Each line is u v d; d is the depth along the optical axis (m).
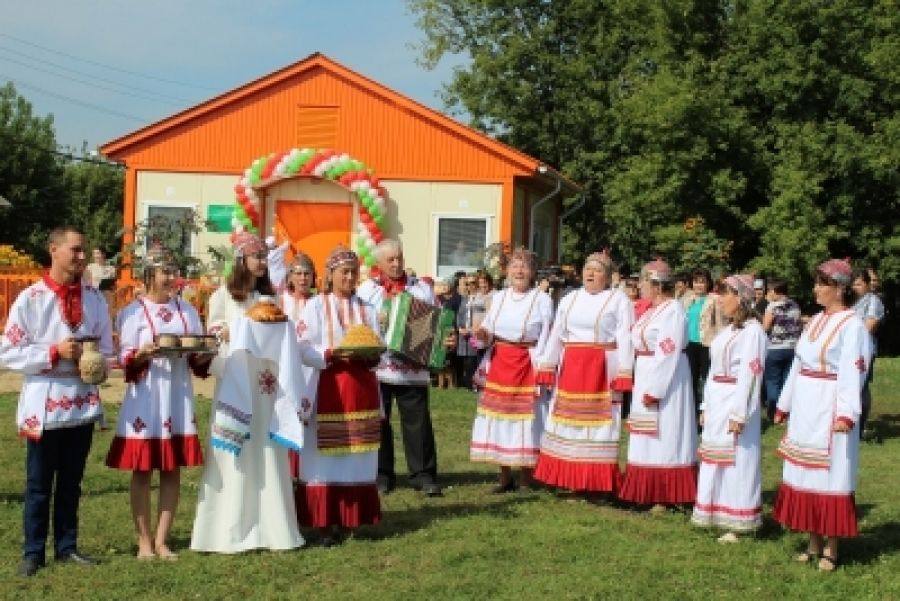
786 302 14.04
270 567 6.60
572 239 33.78
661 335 8.48
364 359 7.26
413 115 19.19
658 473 8.52
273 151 19.47
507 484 9.29
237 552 6.88
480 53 32.69
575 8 31.81
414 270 19.16
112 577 6.34
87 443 6.62
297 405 6.86
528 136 33.12
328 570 6.63
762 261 24.44
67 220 42.28
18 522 7.62
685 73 25.80
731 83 26.00
